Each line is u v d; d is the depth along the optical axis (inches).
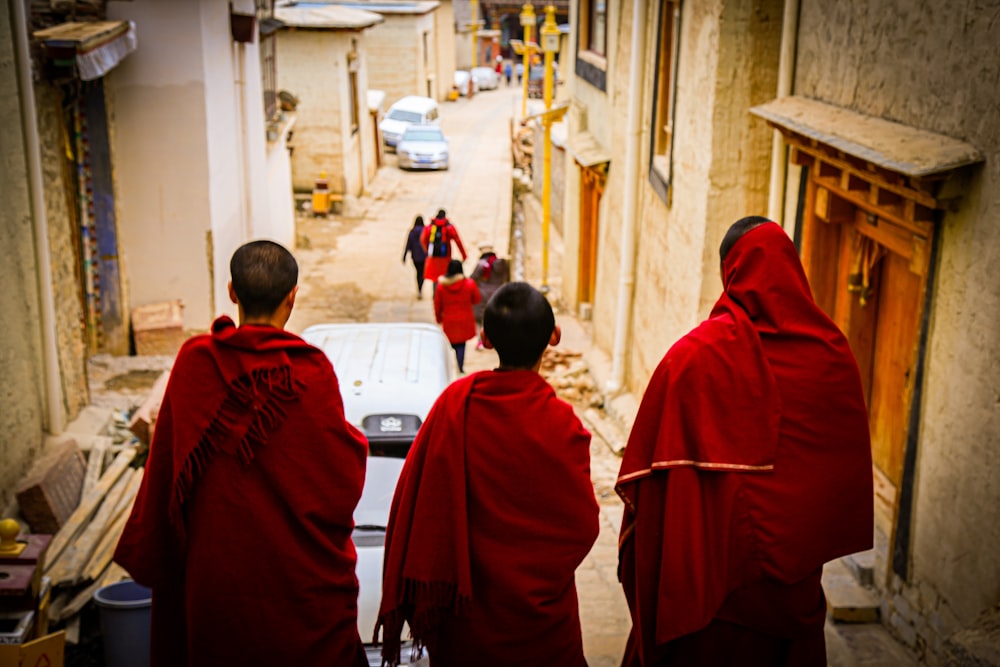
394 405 302.2
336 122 1062.4
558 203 1082.7
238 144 636.7
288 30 1031.6
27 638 203.3
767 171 363.6
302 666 127.6
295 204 1074.1
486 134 1734.7
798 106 293.4
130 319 539.2
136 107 525.0
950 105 220.5
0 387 322.7
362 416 298.0
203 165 537.0
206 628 125.8
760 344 129.4
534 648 128.7
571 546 128.4
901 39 243.6
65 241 385.4
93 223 519.8
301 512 125.0
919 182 220.2
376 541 249.9
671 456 128.3
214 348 124.6
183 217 541.0
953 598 218.8
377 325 370.3
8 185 334.0
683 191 403.5
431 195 1199.6
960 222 218.1
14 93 335.0
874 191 242.5
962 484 215.8
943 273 225.8
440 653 133.2
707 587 128.6
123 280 530.0
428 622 129.3
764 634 134.3
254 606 125.4
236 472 123.7
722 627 133.8
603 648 254.8
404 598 131.4
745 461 127.9
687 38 401.7
